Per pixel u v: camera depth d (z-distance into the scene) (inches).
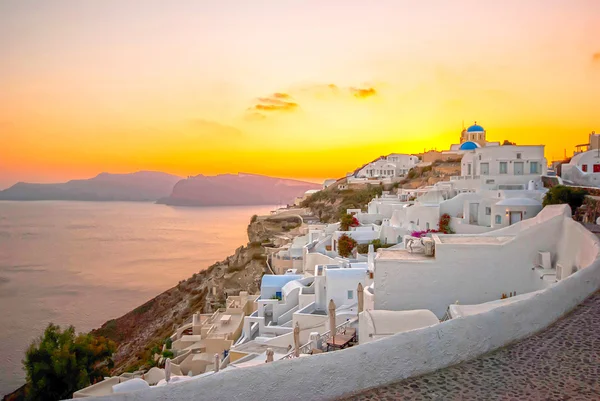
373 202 2588.6
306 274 1811.0
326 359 335.6
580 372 358.3
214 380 301.1
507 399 324.2
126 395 281.6
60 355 1254.9
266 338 1328.7
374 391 342.6
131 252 6628.9
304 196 5925.2
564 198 1259.8
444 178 3316.9
